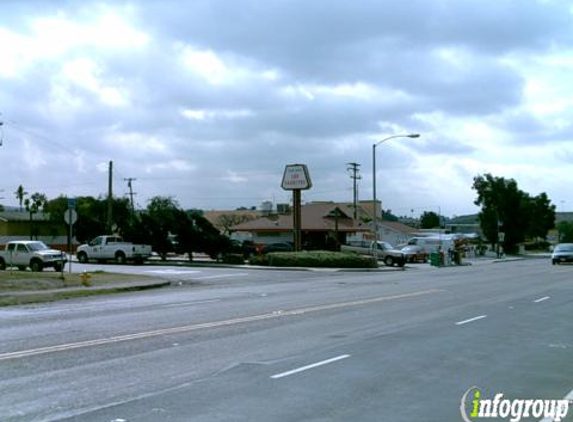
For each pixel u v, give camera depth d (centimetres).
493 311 1805
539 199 12156
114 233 7425
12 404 771
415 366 1005
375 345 1198
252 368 982
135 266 4653
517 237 9438
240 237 7906
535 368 1001
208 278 3528
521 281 3222
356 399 800
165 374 939
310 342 1231
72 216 2802
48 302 2156
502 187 9375
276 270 4469
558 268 4844
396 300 2136
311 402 783
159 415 721
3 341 1243
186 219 5391
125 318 1630
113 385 870
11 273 3092
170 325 1479
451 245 6969
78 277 2980
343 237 7019
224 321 1551
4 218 7412
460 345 1205
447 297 2259
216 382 888
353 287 2812
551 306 1950
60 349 1148
